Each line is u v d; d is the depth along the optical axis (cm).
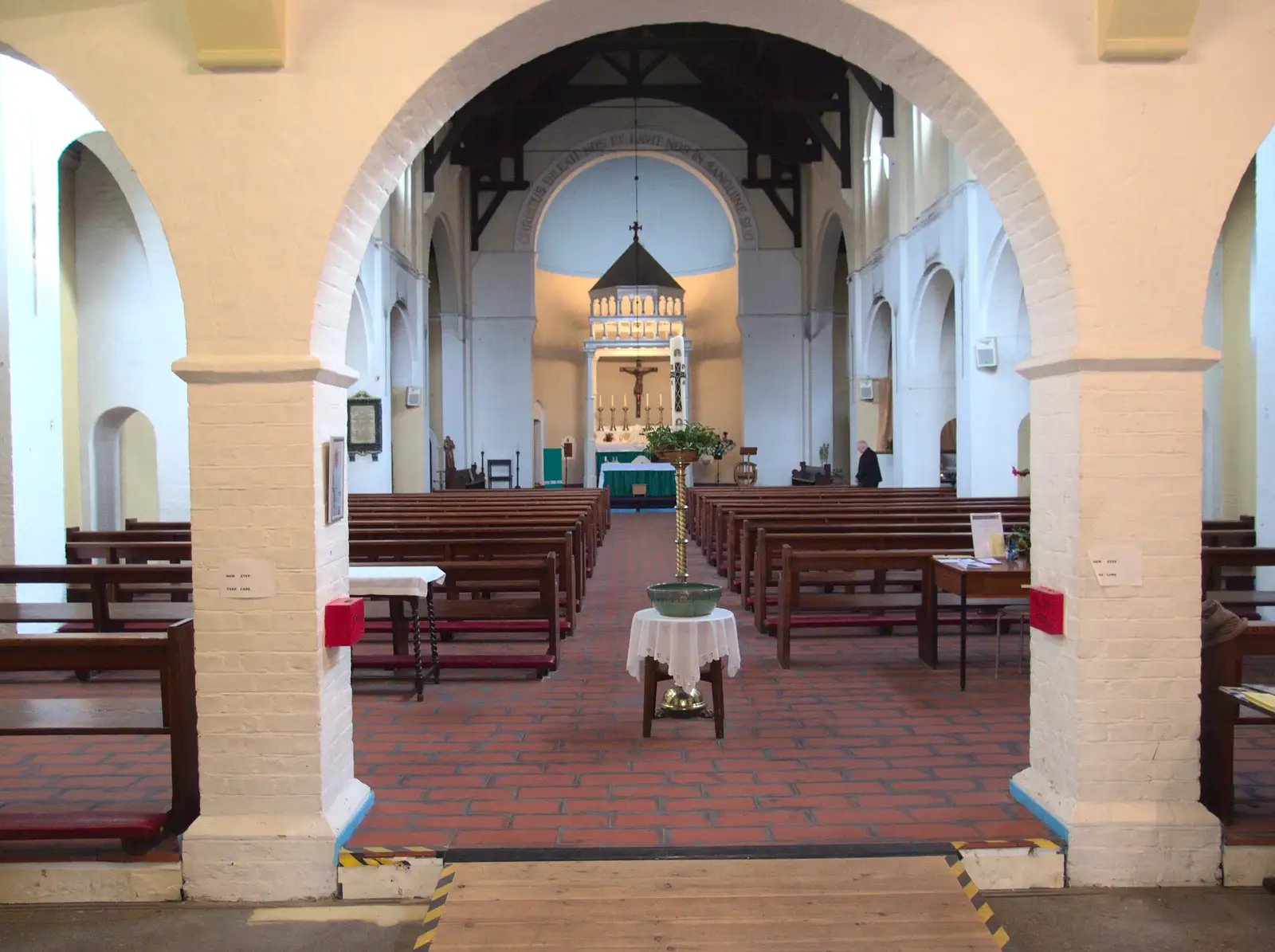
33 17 453
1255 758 569
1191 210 454
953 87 466
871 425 2272
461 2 451
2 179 875
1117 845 454
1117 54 446
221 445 455
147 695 528
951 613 980
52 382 937
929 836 464
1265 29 452
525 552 902
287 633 456
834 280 2759
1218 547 921
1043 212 461
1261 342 855
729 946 382
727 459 3008
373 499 1656
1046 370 477
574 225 3119
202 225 452
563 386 3111
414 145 492
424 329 2317
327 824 455
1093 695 460
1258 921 426
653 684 617
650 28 2339
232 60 442
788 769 557
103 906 450
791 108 2328
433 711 673
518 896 414
